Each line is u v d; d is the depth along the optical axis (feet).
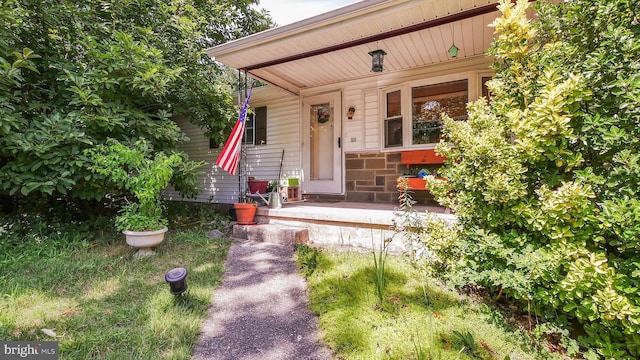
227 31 29.12
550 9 6.92
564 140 6.17
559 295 5.93
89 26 14.76
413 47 14.16
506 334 6.22
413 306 7.16
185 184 15.60
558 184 6.77
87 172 11.85
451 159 8.29
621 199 5.54
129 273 9.34
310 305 7.56
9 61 11.51
